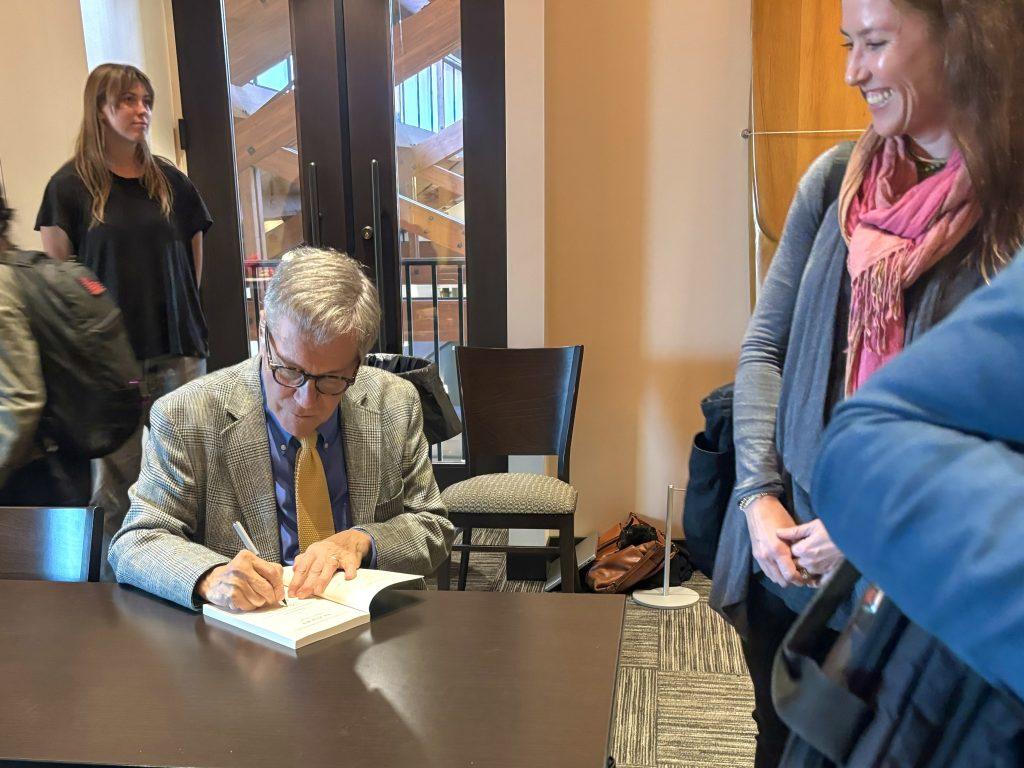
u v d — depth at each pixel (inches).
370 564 52.1
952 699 19.8
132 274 100.0
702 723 79.5
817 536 39.3
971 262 35.5
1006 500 14.3
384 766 31.5
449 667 39.2
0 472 63.2
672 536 123.7
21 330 63.5
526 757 32.0
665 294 117.0
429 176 122.6
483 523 95.3
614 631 43.1
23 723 34.5
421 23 117.7
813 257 42.5
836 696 21.8
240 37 122.0
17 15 109.6
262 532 54.6
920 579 15.3
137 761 31.8
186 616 45.1
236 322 131.2
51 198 96.6
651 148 113.1
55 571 53.6
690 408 119.7
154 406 54.7
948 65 33.3
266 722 34.4
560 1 109.8
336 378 50.4
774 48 104.2
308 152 123.7
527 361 100.1
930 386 16.1
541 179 109.2
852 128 104.1
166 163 106.5
